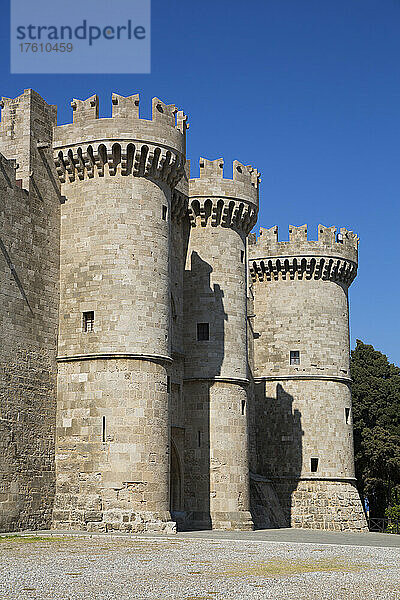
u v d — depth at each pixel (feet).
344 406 238.48
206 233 189.47
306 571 96.12
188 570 93.50
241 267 192.03
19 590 76.59
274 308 241.96
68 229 159.12
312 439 232.53
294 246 241.14
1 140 157.28
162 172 160.76
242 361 187.11
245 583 84.84
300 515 227.61
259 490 219.41
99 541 125.49
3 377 141.08
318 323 239.50
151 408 150.10
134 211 156.15
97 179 157.89
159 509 147.84
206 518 174.91
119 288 152.87
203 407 180.55
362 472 292.61
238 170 192.54
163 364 154.40
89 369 151.33
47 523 146.92
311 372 236.43
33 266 151.53
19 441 143.02
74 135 158.61
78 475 148.36
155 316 154.71
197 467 178.09
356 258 250.37
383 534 214.69
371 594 79.92
